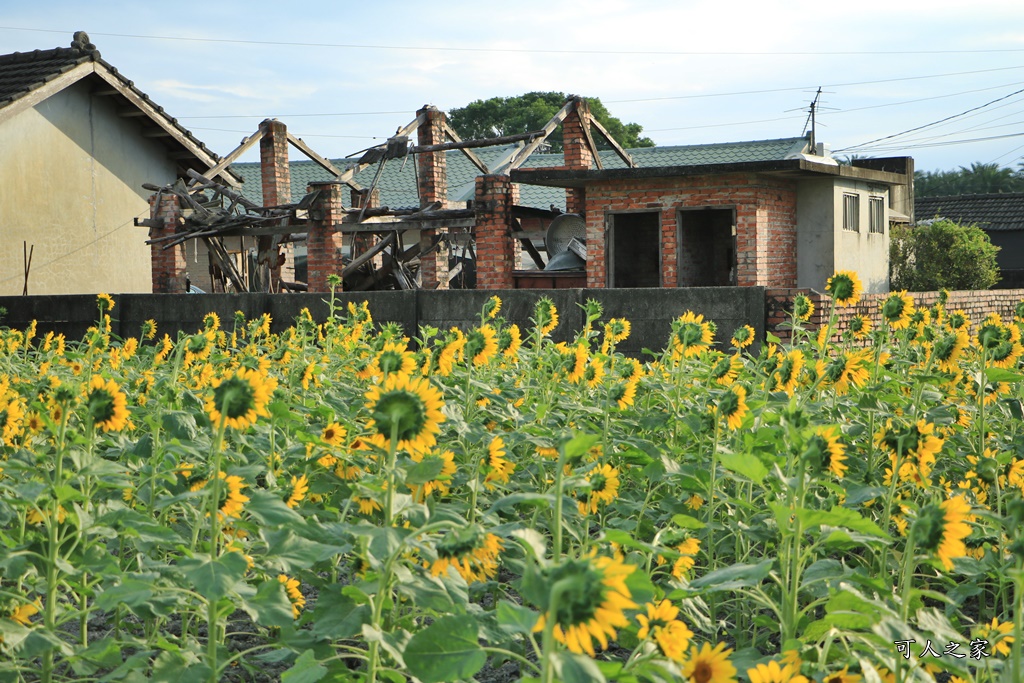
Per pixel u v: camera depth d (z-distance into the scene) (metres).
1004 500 3.62
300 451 3.46
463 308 10.84
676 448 3.84
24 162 18.75
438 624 2.04
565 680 1.47
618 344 10.32
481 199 15.73
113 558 2.80
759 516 3.18
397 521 3.08
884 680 2.12
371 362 4.20
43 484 2.62
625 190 14.92
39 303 12.32
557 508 2.05
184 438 3.38
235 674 3.09
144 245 21.22
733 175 14.19
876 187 16.52
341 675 2.31
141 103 20.14
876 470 3.63
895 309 4.68
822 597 2.38
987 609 3.42
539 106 59.53
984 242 21.59
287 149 22.64
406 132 18.86
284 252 22.08
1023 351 4.55
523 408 4.61
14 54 20.08
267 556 2.32
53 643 2.35
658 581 2.89
